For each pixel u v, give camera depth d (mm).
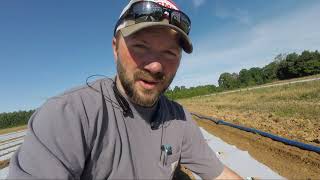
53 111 324
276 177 1027
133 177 386
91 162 357
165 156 440
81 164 334
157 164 426
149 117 435
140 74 369
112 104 398
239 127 2379
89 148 352
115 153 376
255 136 1929
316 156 1286
